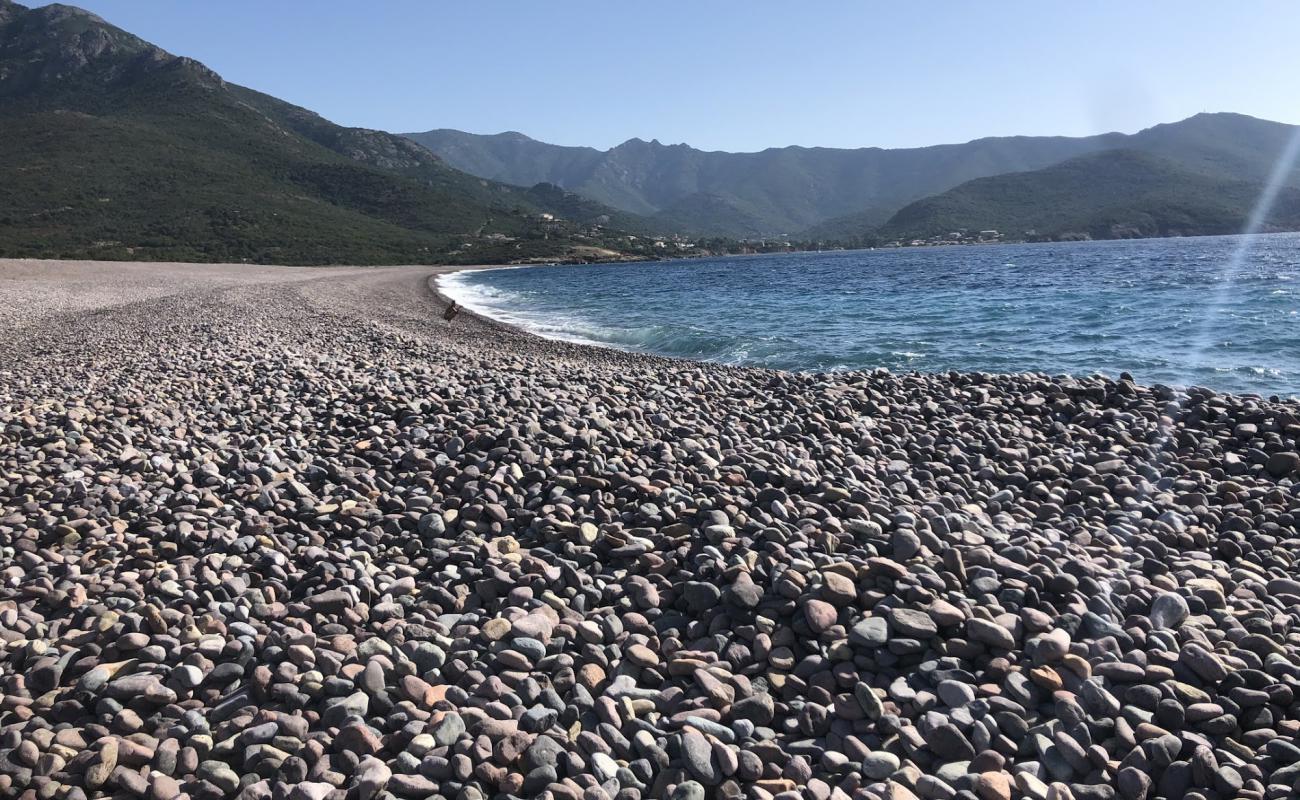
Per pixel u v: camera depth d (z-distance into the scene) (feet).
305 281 153.89
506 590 14.34
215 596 14.28
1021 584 13.42
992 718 10.61
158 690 11.34
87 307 81.92
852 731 10.81
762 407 29.14
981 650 11.92
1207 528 17.60
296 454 22.48
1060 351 51.67
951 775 9.78
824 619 12.53
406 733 10.39
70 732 10.66
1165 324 62.28
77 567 15.47
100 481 20.36
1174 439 24.68
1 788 9.67
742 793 9.77
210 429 26.27
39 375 38.24
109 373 38.04
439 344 56.18
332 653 12.11
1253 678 11.03
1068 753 9.98
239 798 9.52
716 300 110.52
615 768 9.98
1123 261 182.50
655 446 22.00
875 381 35.06
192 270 189.16
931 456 23.20
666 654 12.57
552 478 19.51
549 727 10.71
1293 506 18.92
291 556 16.15
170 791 9.60
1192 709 10.57
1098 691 10.86
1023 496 20.03
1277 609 13.46
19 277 121.80
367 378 35.81
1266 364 43.98
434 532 16.94
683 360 50.52
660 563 14.92
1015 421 27.76
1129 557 15.56
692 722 10.76
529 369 40.52
